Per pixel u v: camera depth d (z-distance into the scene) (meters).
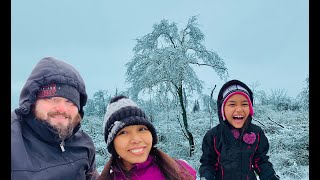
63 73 0.89
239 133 1.31
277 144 3.53
